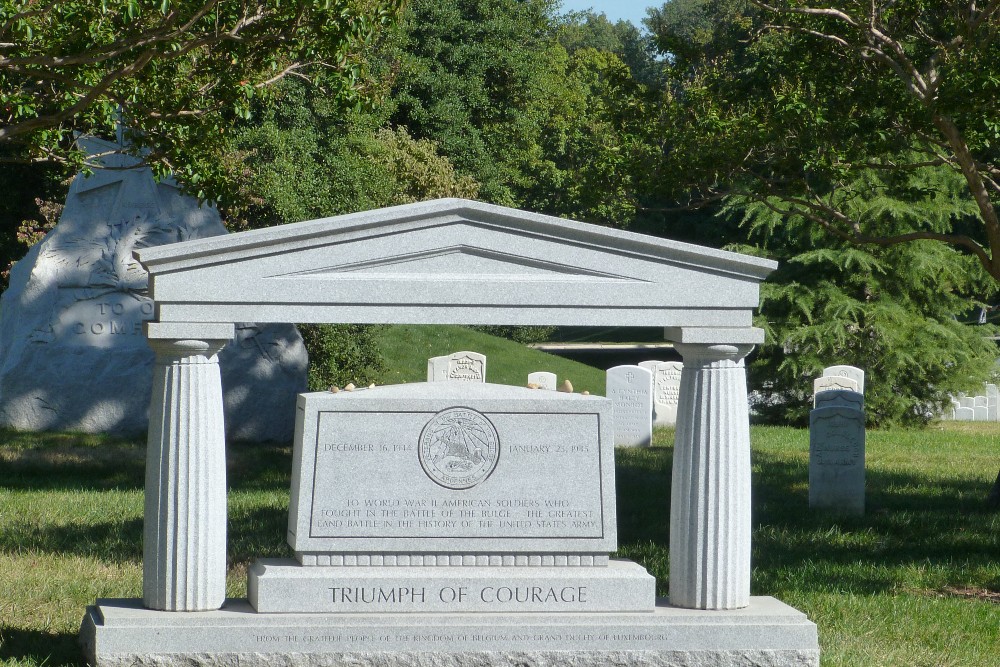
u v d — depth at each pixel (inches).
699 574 269.7
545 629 262.1
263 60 456.8
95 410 708.0
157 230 730.8
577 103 1873.8
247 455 672.4
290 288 258.1
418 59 1334.9
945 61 512.4
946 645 311.1
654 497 561.9
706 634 265.0
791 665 265.6
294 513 272.4
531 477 272.2
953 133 486.0
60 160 494.6
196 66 470.0
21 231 960.3
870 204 941.2
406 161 1155.9
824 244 1006.4
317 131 959.6
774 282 1029.2
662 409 957.8
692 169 569.9
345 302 259.9
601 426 274.8
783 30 551.2
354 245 260.7
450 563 269.4
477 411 272.2
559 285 265.9
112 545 414.0
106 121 486.9
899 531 485.4
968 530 485.7
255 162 883.4
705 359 272.2
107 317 721.0
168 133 475.2
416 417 270.8
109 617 253.0
